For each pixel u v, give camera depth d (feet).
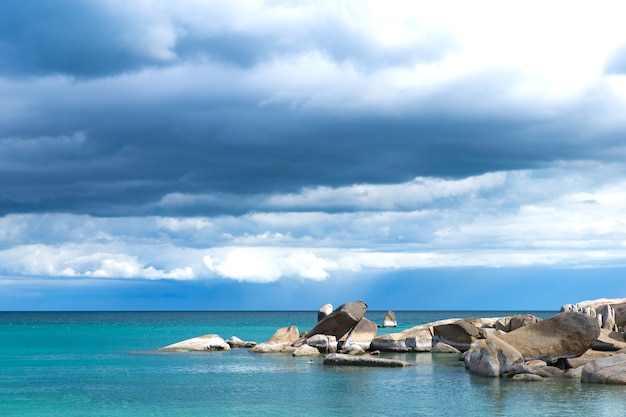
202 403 95.45
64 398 101.40
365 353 167.02
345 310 179.11
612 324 151.53
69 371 138.51
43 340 260.01
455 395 98.02
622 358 107.96
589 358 120.88
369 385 110.63
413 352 171.32
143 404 95.30
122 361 159.84
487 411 84.94
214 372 133.90
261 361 155.94
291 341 189.78
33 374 133.49
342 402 94.27
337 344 177.99
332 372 130.11
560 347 120.57
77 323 542.98
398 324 474.08
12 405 95.40
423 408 88.07
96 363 155.33
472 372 124.47
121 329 389.60
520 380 111.65
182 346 191.72
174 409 90.94
